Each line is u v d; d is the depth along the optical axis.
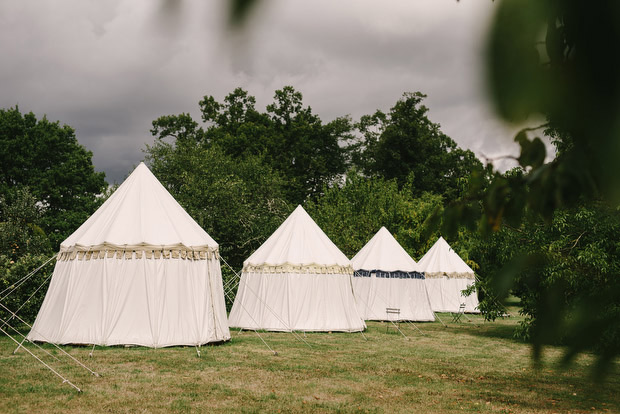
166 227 14.80
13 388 9.22
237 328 19.31
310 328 18.47
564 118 0.46
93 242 14.20
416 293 24.28
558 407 8.73
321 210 35.59
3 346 13.49
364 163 46.31
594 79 0.45
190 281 14.59
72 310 13.75
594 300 0.60
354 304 19.78
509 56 0.44
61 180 34.97
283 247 19.69
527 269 0.65
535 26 0.44
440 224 0.79
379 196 35.91
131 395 9.02
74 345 13.50
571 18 0.45
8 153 33.50
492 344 16.47
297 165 43.84
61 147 35.78
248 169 33.22
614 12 0.44
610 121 0.45
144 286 13.94
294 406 8.62
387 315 23.62
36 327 14.13
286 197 40.25
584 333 0.58
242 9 0.39
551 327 0.60
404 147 43.44
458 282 28.69
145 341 13.68
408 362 12.98
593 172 0.50
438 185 41.41
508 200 0.69
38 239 19.19
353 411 8.42
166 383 9.95
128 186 15.60
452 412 8.50
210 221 27.03
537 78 0.44
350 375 11.23
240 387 9.83
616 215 0.56
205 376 10.66
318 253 19.50
